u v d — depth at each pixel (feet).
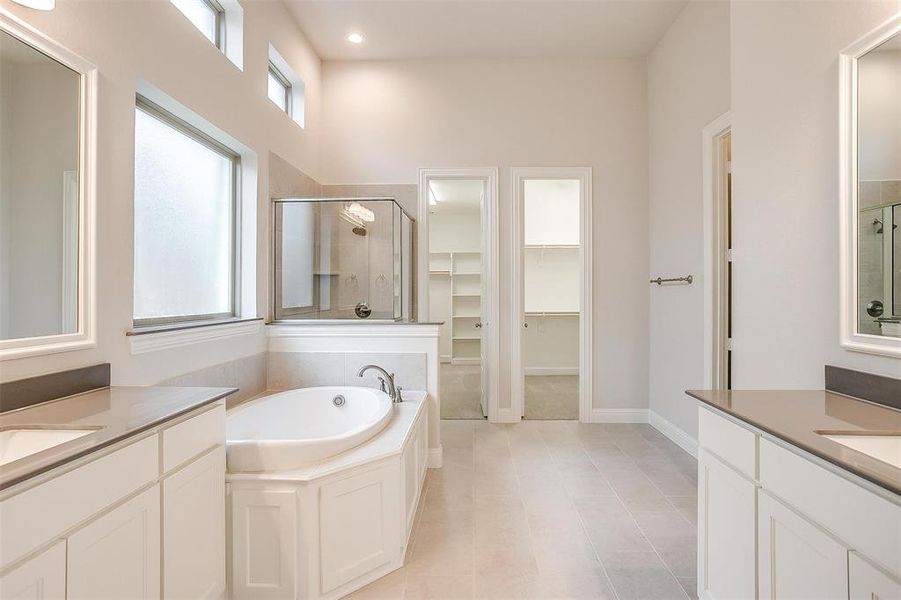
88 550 3.24
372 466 5.83
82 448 3.15
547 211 21.68
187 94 6.81
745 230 6.39
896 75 4.29
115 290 5.44
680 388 10.79
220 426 5.08
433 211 23.50
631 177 12.71
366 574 5.75
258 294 9.30
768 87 5.93
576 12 10.69
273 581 5.32
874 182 4.50
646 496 8.09
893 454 3.80
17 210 4.34
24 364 4.37
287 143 10.57
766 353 6.00
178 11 6.59
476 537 6.77
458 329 24.09
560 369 21.34
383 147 12.69
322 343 9.69
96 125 5.08
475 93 12.73
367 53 12.42
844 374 4.87
